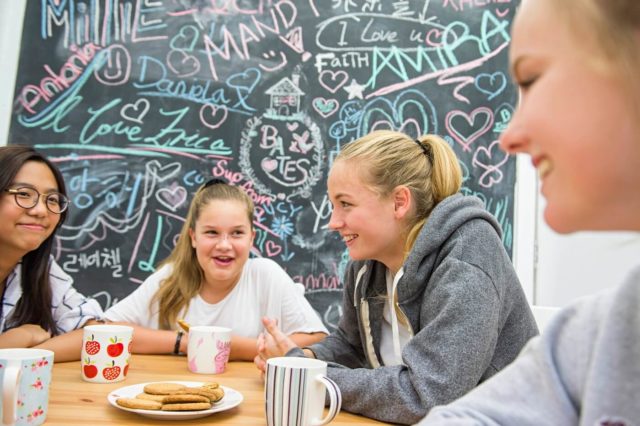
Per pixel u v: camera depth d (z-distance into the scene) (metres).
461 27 2.13
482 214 1.01
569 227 0.36
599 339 0.44
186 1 2.12
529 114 0.35
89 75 2.06
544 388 0.47
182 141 2.06
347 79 2.10
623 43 0.31
